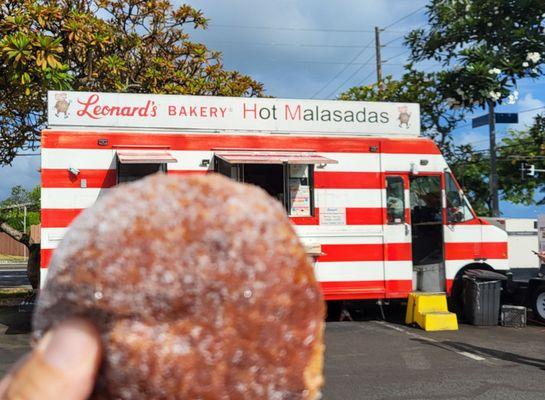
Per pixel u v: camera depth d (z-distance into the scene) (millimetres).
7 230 12211
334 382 6605
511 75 12469
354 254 10234
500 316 10461
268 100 10211
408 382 6625
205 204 983
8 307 11977
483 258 10914
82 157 9156
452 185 10891
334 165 10250
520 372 7117
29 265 11969
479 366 7406
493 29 12922
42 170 9000
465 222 10898
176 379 931
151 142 9484
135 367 928
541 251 10859
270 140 10008
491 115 18438
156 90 13992
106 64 12539
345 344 8688
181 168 9602
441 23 13508
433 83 16250
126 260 944
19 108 12617
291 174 10070
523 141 32406
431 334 9516
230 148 9820
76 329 935
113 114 9539
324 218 10148
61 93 9375
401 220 10492
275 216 1018
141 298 934
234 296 947
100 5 13484
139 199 990
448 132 16531
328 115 10461
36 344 977
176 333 937
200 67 15203
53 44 9891
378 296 10297
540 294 10617
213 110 9953
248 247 964
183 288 936
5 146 13148
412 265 10797
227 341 943
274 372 963
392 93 17625
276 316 963
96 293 934
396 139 10594
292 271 987
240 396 948
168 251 947
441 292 10734
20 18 10328
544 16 12406
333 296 10109
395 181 10570
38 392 903
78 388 921
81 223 998
